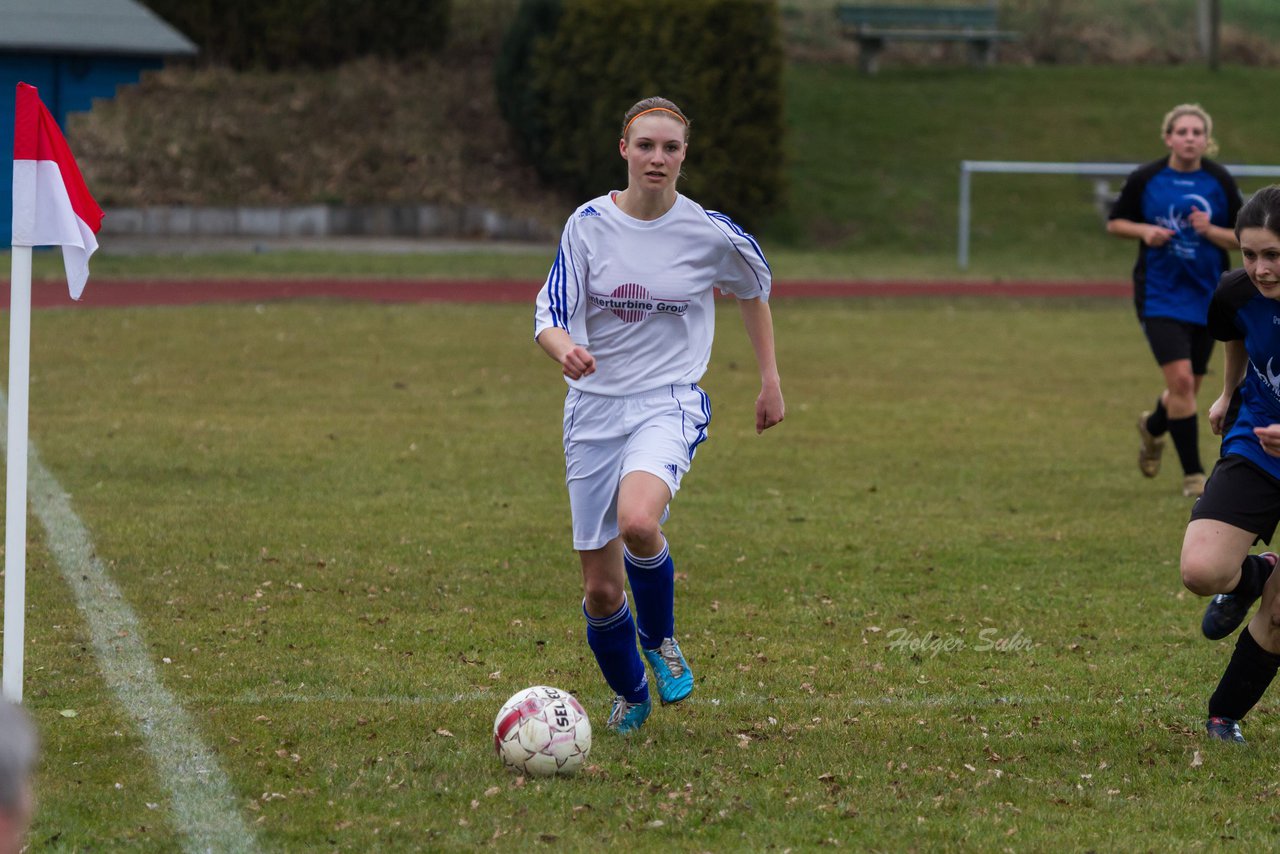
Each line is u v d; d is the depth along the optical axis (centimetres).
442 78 11550
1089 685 2209
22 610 1825
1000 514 3509
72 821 1598
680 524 3359
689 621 2562
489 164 10812
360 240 9931
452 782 1738
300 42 11288
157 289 7594
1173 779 1800
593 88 10181
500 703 2062
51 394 4866
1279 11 15812
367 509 3419
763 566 2977
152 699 2041
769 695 2141
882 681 2217
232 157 10412
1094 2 15075
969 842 1588
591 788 1728
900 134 11650
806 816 1656
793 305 7881
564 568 2919
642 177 1866
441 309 7306
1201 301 3725
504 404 5000
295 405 4856
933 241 10288
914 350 6506
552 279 1894
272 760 1803
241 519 3266
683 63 9950
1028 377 5847
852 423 4797
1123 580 2897
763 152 10106
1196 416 3728
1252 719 2061
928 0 14462
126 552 2925
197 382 5206
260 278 8094
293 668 2212
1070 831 1622
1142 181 3694
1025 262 9688
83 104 4228
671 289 1897
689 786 1744
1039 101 12319
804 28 13800
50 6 4284
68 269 1809
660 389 1923
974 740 1934
